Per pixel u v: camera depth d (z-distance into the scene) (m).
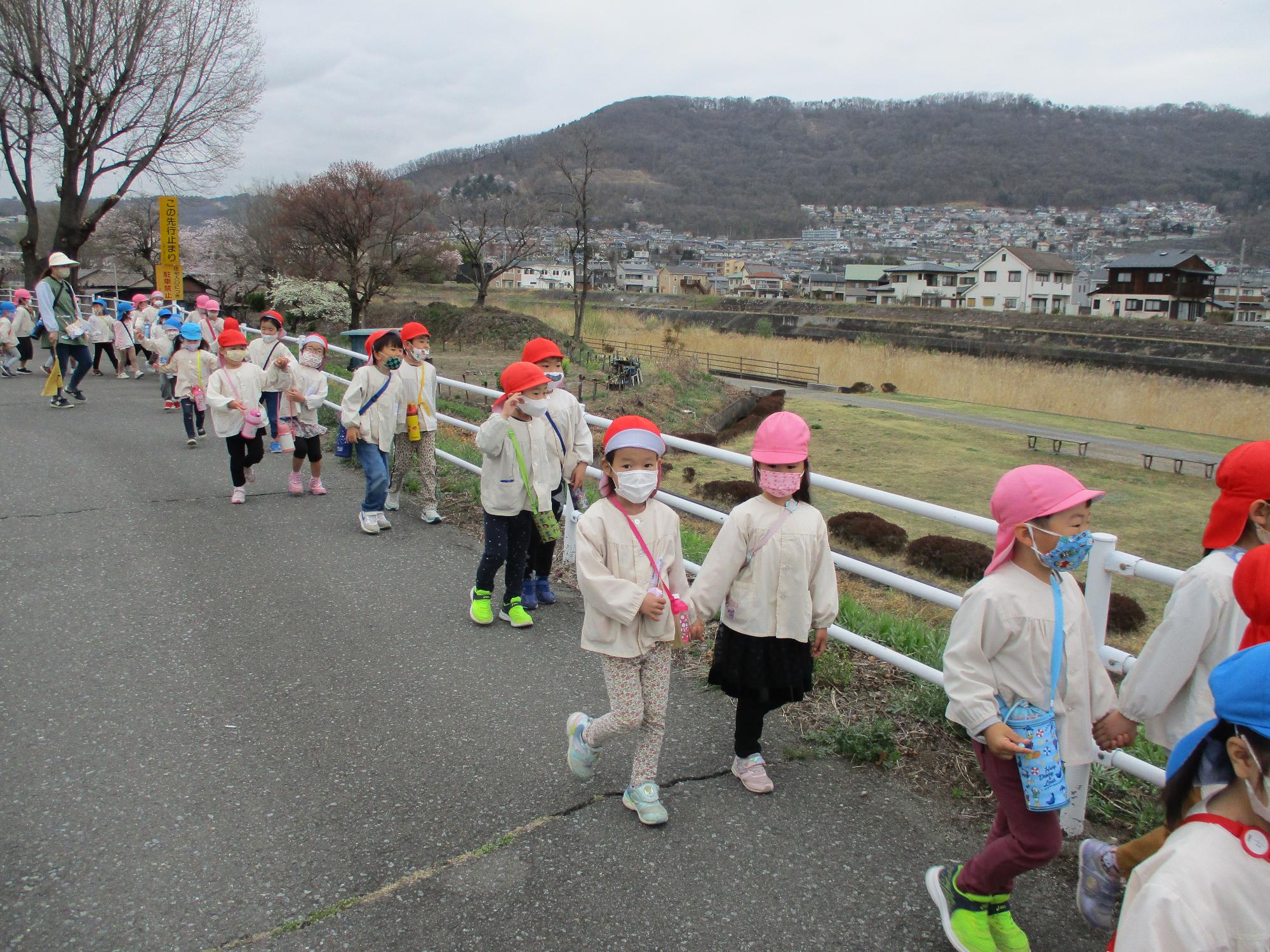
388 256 35.28
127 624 4.74
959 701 2.33
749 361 44.62
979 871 2.41
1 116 22.95
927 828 3.08
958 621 2.42
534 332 33.22
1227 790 1.55
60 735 3.57
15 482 7.66
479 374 23.17
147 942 2.46
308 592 5.32
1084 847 2.54
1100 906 2.49
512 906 2.63
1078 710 2.37
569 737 3.36
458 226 48.19
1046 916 2.65
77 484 7.69
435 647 4.57
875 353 45.62
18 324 15.65
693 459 20.02
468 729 3.72
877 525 13.44
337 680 4.16
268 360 7.80
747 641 3.11
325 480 8.16
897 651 4.31
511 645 4.63
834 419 28.61
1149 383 38.78
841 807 3.21
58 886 2.67
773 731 3.75
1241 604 1.88
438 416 7.93
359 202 33.50
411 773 3.36
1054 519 2.26
